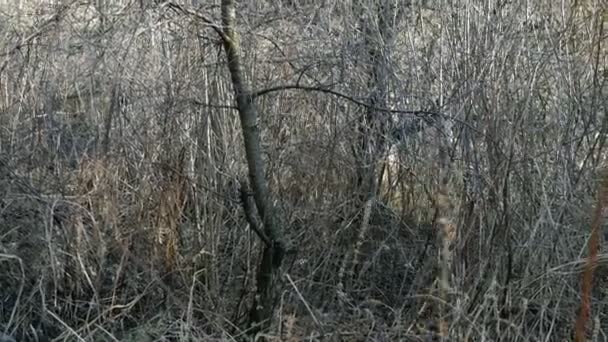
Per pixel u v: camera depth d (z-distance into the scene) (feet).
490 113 15.67
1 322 14.89
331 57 16.26
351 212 16.17
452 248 14.78
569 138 16.26
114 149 15.40
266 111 16.15
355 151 16.38
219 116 15.58
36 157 15.66
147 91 15.51
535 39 16.70
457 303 13.79
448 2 16.76
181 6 14.56
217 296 15.03
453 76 16.37
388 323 14.96
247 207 13.91
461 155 15.69
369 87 16.52
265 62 16.02
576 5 16.88
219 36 14.37
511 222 15.03
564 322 14.70
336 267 15.84
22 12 17.20
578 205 15.69
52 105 15.76
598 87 16.43
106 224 15.15
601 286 15.31
